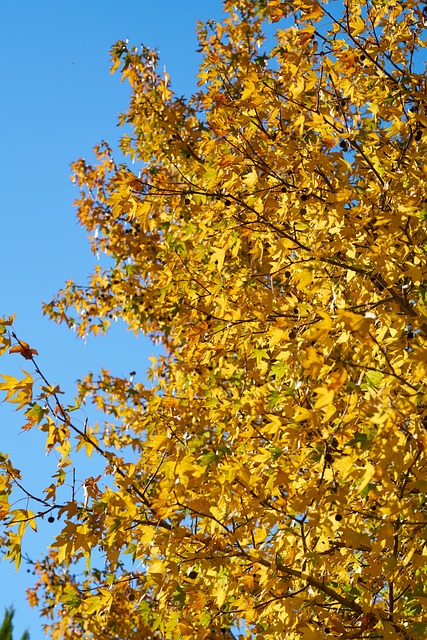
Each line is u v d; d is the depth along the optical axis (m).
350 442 2.95
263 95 4.18
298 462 3.40
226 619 4.19
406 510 3.31
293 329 3.81
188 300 4.93
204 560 3.44
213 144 4.29
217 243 4.27
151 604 4.62
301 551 3.52
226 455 3.66
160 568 3.41
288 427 3.37
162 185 4.49
